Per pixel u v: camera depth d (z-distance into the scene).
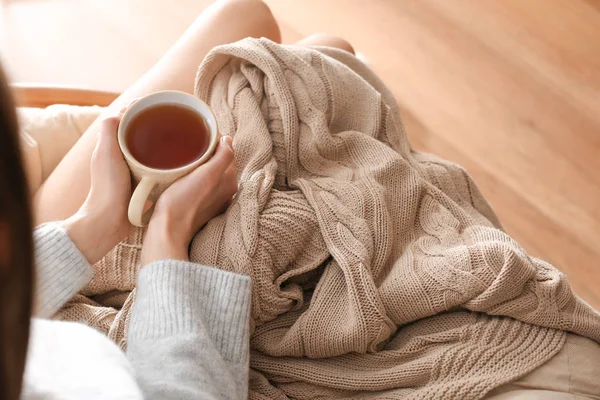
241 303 0.68
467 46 1.66
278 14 1.72
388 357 0.73
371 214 0.76
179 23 1.72
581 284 1.38
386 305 0.73
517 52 1.65
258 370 0.76
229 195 0.75
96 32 1.69
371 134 0.88
